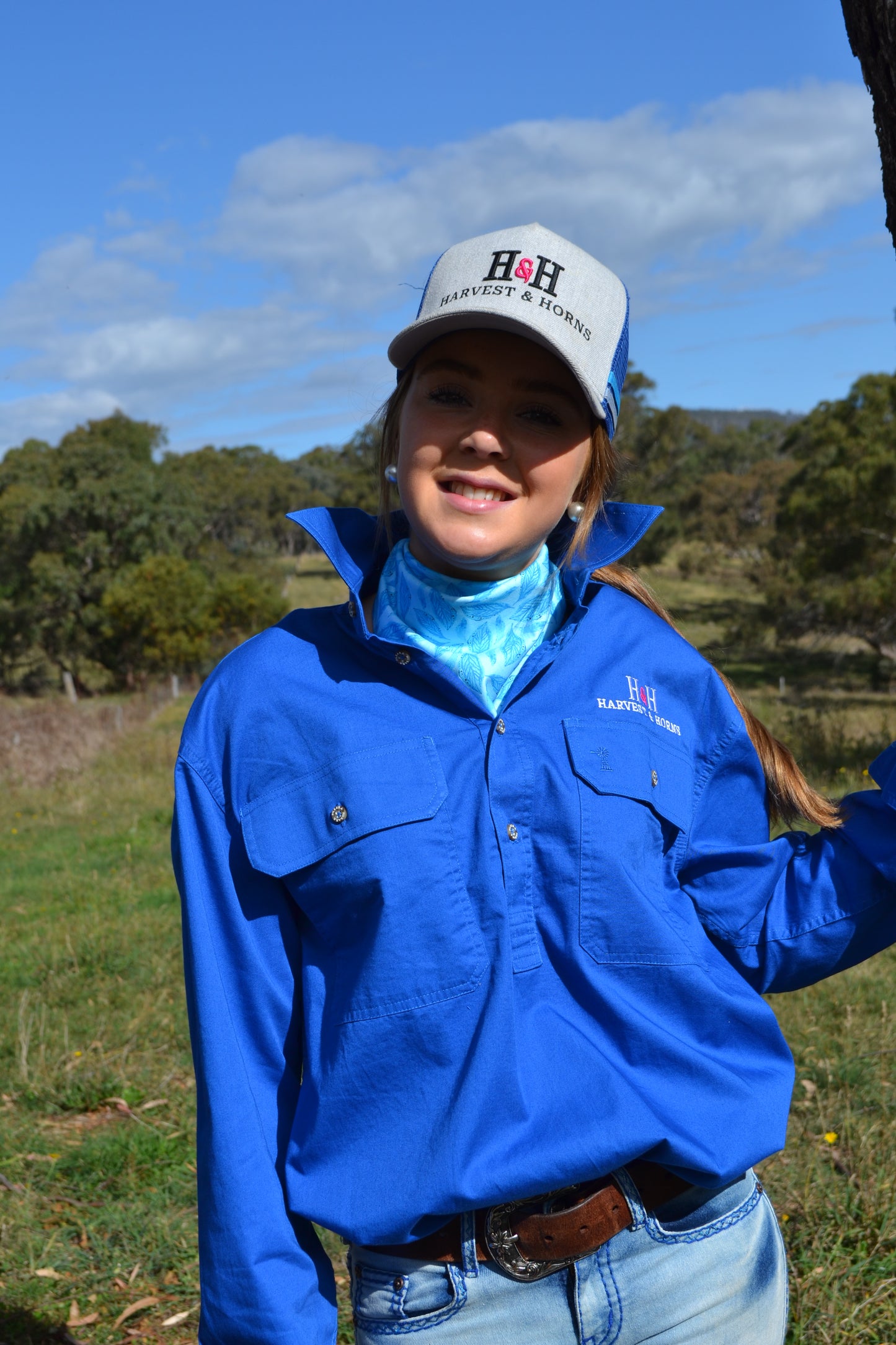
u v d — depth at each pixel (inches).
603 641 57.5
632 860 53.4
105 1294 114.1
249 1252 49.8
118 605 1519.4
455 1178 47.8
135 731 774.5
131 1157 141.3
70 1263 119.3
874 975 193.5
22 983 224.5
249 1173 50.8
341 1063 50.3
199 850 53.2
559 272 51.1
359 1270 51.9
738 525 2491.4
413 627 54.9
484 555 51.6
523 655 55.2
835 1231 112.7
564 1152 48.4
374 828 50.0
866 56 71.6
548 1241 49.1
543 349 50.6
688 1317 50.7
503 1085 49.1
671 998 53.5
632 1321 50.0
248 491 3125.0
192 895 52.8
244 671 54.0
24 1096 163.3
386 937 49.6
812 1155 125.7
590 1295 49.6
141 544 1635.1
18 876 355.6
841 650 1309.1
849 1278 104.7
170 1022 193.0
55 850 402.3
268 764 52.6
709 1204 52.2
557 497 52.5
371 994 49.8
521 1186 47.9
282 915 53.1
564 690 55.0
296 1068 54.5
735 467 3513.8
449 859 50.5
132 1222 126.1
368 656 54.2
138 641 1563.7
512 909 51.5
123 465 1765.5
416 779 51.0
